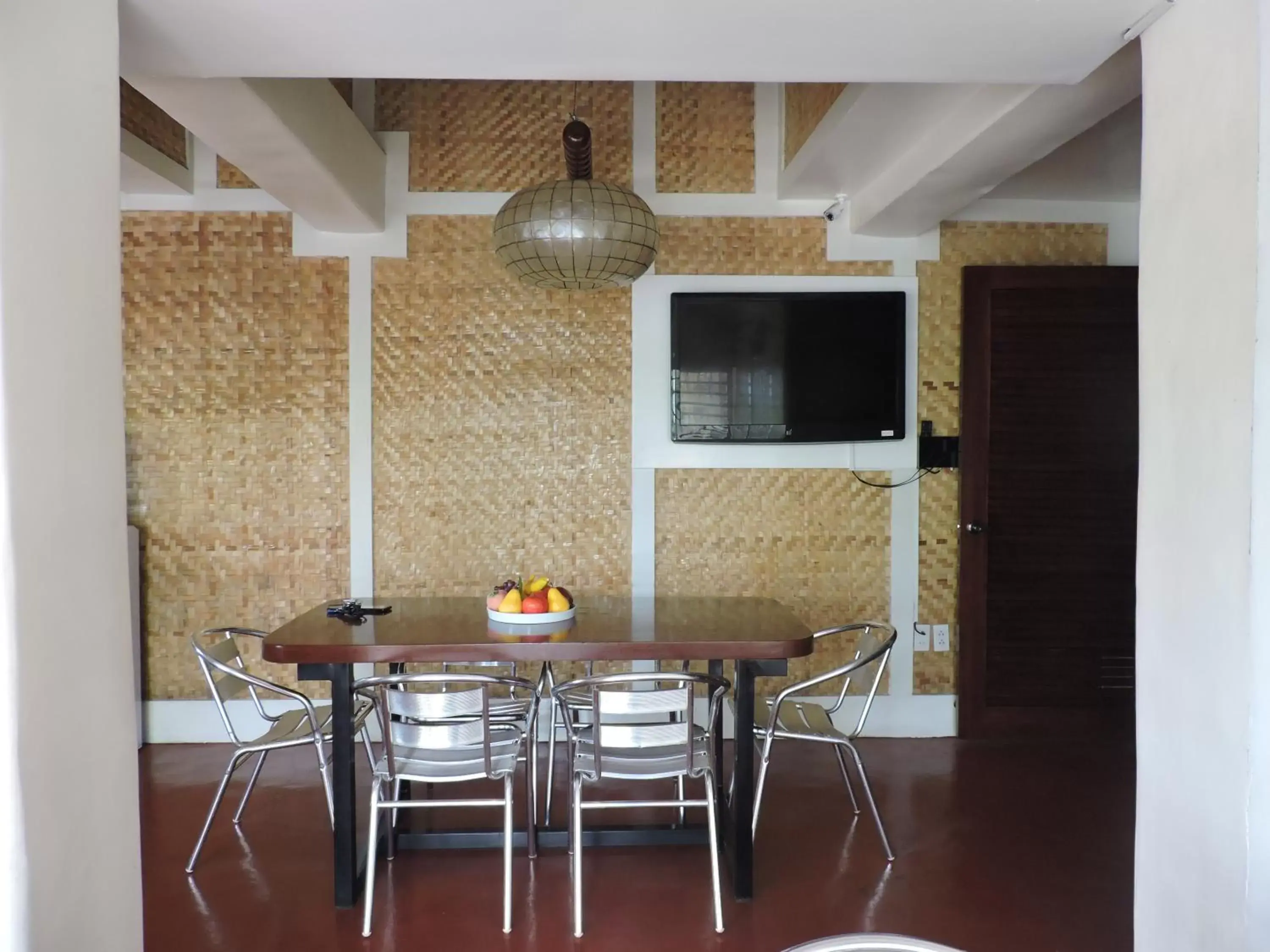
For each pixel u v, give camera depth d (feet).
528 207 10.05
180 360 13.66
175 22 6.39
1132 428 13.85
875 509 14.19
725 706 14.08
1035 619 13.99
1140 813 6.47
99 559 5.73
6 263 4.88
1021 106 8.47
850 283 14.01
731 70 7.39
